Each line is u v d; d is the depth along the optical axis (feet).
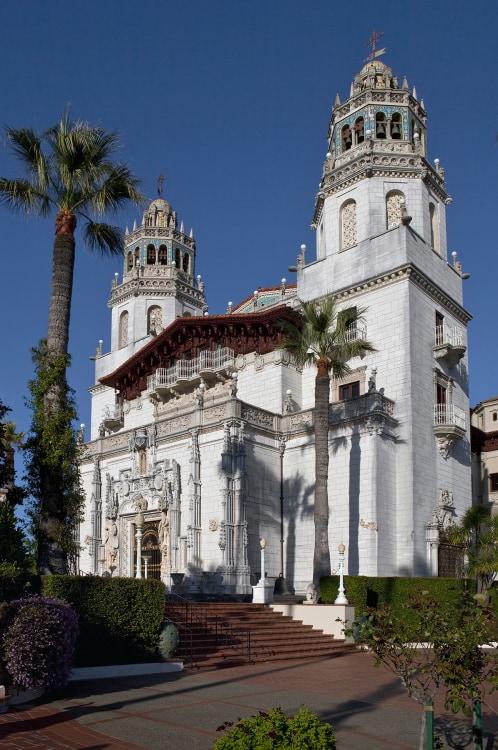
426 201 134.72
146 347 151.12
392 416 115.65
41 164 74.79
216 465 114.11
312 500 116.47
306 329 103.96
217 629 79.61
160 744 36.55
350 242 134.92
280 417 123.95
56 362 69.56
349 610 87.81
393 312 120.88
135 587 64.44
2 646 47.52
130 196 78.84
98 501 139.03
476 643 29.04
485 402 172.04
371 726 41.78
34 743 36.60
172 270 183.52
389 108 138.51
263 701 49.55
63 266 73.61
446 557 113.19
